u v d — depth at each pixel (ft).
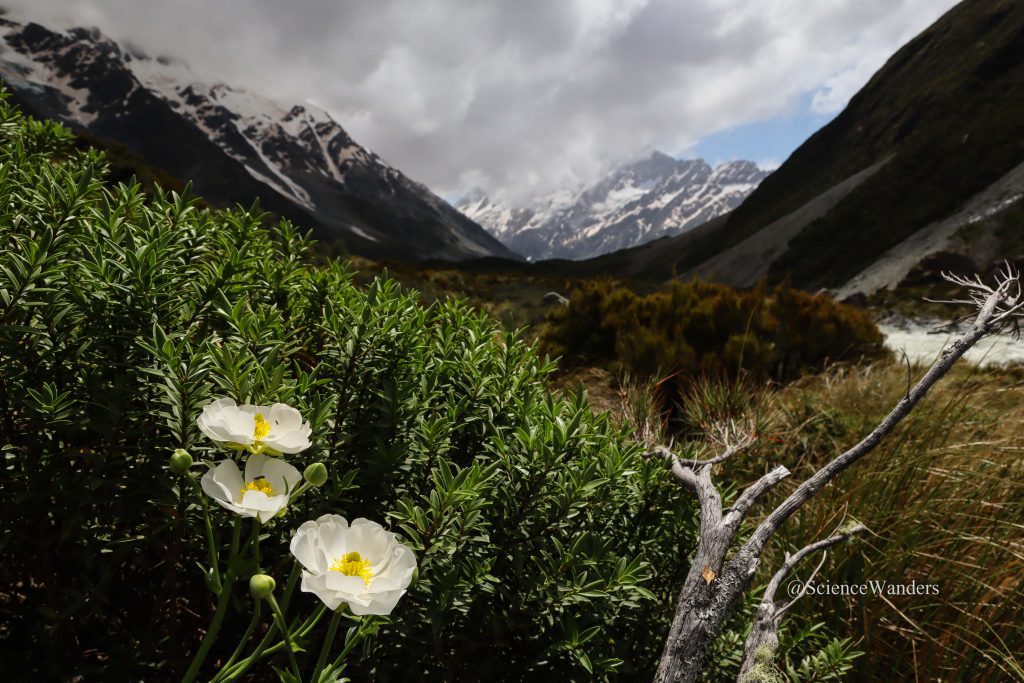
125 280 4.30
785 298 27.22
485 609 4.48
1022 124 240.53
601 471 5.10
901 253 208.95
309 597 4.57
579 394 5.50
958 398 12.13
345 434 4.74
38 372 4.00
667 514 5.67
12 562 4.46
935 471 9.03
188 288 4.89
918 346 39.78
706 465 6.02
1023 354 31.58
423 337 5.58
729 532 4.84
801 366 24.40
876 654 6.97
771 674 4.74
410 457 4.84
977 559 7.75
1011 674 6.48
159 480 3.93
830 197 328.29
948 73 341.82
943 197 230.68
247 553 4.45
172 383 3.94
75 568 4.41
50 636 4.09
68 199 4.83
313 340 6.21
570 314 24.76
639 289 108.47
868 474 9.42
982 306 5.15
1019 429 11.35
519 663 4.62
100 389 3.93
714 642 5.74
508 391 5.51
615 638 5.34
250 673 4.74
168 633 4.50
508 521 4.67
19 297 3.94
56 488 3.89
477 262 526.57
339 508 4.63
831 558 7.80
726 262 344.69
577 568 4.48
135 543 4.04
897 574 7.57
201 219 5.60
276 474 3.00
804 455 11.53
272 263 6.27
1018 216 180.24
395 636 4.24
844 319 26.03
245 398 4.14
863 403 14.62
